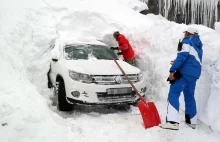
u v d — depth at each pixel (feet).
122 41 19.56
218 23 19.07
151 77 18.07
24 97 12.01
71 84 13.74
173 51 18.08
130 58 19.63
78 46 17.84
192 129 12.75
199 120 13.91
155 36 19.62
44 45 18.34
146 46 19.86
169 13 33.27
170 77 12.61
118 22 23.29
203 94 14.20
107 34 21.86
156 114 13.12
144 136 11.84
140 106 12.93
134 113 14.74
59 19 21.40
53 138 10.27
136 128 12.64
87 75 13.75
